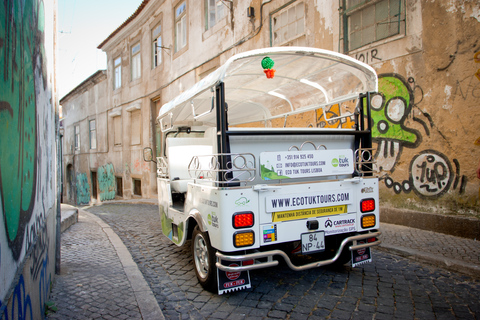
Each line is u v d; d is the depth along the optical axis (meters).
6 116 1.68
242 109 5.64
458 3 5.38
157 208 11.02
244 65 3.65
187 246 5.74
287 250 3.71
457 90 5.43
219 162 3.29
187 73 13.30
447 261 4.10
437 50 5.68
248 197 3.18
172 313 3.20
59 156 4.45
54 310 3.12
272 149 3.60
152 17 15.91
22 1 2.14
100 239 6.15
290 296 3.47
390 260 4.49
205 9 12.23
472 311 3.04
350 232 3.70
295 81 4.46
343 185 3.63
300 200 3.40
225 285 3.31
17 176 1.90
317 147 3.84
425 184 5.90
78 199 24.92
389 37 6.41
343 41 7.32
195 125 5.97
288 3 8.70
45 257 3.05
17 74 1.95
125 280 3.94
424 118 5.89
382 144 6.59
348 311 3.10
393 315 3.00
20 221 1.96
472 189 5.26
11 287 1.69
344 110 7.14
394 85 6.34
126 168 18.14
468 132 5.30
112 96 19.56
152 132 16.05
